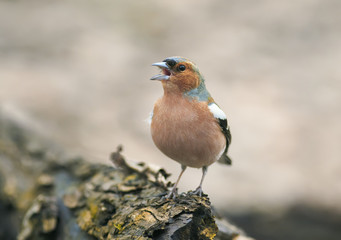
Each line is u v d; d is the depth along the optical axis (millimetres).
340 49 18875
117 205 6125
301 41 19672
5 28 20172
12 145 9047
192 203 5520
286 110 14922
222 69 17109
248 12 22656
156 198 5957
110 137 12828
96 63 17688
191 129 6273
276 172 11977
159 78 6492
